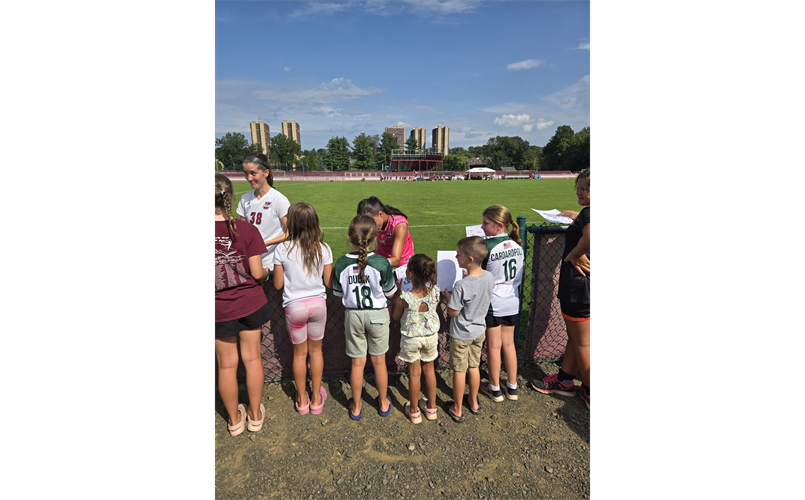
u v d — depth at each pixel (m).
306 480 2.14
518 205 17.12
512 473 2.18
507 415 2.68
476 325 2.48
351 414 2.64
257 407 2.50
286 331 3.03
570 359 2.78
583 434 2.47
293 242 2.44
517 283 2.76
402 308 2.53
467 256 2.46
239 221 2.25
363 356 2.56
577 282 2.50
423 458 2.29
